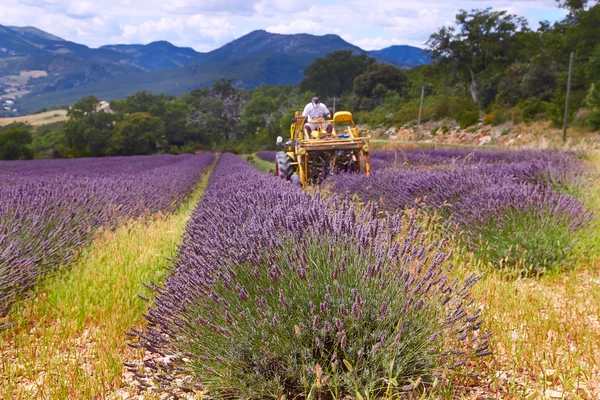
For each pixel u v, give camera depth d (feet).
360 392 7.98
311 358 8.23
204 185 59.77
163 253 17.97
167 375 9.27
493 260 16.37
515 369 9.21
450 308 9.18
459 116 161.68
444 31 219.20
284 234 11.10
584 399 8.21
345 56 401.90
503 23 211.20
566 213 17.22
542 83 152.15
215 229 13.96
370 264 9.46
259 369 8.32
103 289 14.44
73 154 273.13
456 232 17.47
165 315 9.93
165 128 310.24
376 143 142.82
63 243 17.63
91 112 307.17
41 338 12.14
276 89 451.94
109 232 20.74
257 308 8.39
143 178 43.06
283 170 37.50
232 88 370.53
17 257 14.69
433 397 7.73
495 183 21.95
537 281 15.35
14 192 23.57
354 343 8.21
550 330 11.32
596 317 11.96
